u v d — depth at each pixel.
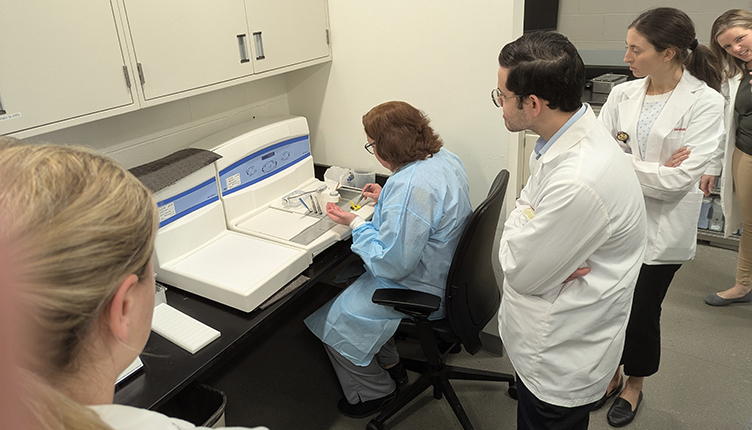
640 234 1.26
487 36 1.82
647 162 1.66
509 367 2.25
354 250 1.71
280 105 2.38
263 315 1.47
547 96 1.16
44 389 0.34
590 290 1.25
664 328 2.44
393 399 2.03
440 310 1.79
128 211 0.45
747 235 2.42
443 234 1.65
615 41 3.55
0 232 0.37
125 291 0.46
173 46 1.51
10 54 1.15
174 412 1.59
